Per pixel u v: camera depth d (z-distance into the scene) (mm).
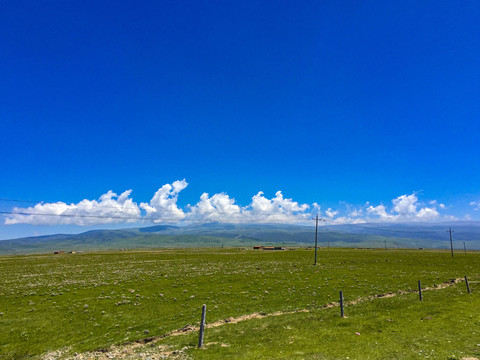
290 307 33562
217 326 26219
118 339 24203
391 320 25391
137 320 29703
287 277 57469
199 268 74438
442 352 17641
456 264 80000
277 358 17172
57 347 22703
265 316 29844
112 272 66938
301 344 19859
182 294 42312
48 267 81188
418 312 28094
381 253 134625
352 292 41938
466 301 32656
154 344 22000
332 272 64438
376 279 53969
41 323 28750
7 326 27953
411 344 19297
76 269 74750
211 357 17859
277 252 151000
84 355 20797
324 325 24547
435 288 43781
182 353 18984
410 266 75625
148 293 43094
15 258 134000
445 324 23781
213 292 43625
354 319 26047
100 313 32250
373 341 20047
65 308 34500
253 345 19969
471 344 18953
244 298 39250
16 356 21062
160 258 109438
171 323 28375
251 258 106938
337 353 17859
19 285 50688
